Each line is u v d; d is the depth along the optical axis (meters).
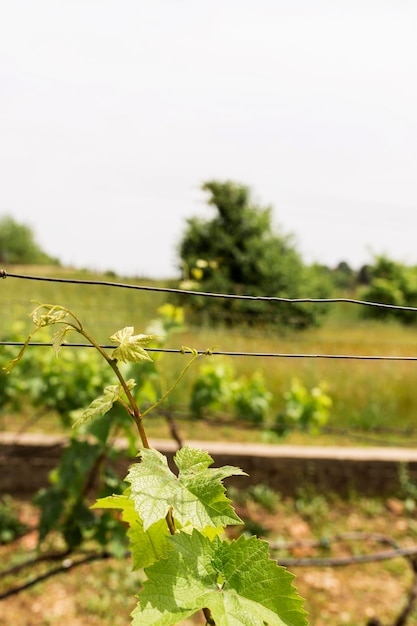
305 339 9.41
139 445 4.05
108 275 8.93
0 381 5.20
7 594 3.33
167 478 1.11
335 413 7.14
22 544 4.61
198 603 0.98
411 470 5.87
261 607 0.99
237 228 12.88
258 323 10.57
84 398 4.60
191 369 6.54
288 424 5.74
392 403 7.28
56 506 3.73
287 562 3.48
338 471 5.67
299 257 13.80
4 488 5.30
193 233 12.62
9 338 5.39
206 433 6.32
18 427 6.04
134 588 4.18
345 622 4.02
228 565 1.04
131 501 1.19
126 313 8.16
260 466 5.58
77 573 4.33
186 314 9.23
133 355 1.17
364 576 4.55
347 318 17.33
